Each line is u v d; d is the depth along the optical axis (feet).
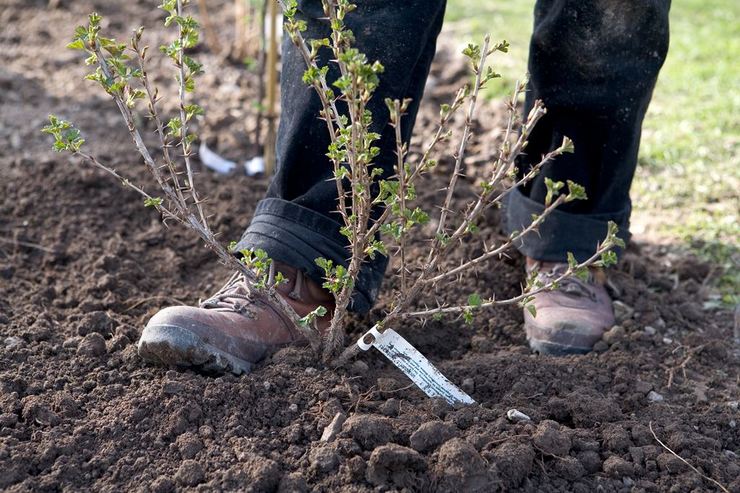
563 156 8.55
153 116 6.93
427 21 7.37
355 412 7.04
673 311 9.36
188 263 10.10
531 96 8.61
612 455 6.89
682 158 12.92
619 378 7.91
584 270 6.72
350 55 5.83
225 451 6.71
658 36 7.93
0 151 12.42
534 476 6.69
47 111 13.99
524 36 18.57
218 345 7.35
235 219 10.84
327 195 7.66
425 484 6.43
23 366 7.67
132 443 6.82
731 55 17.57
